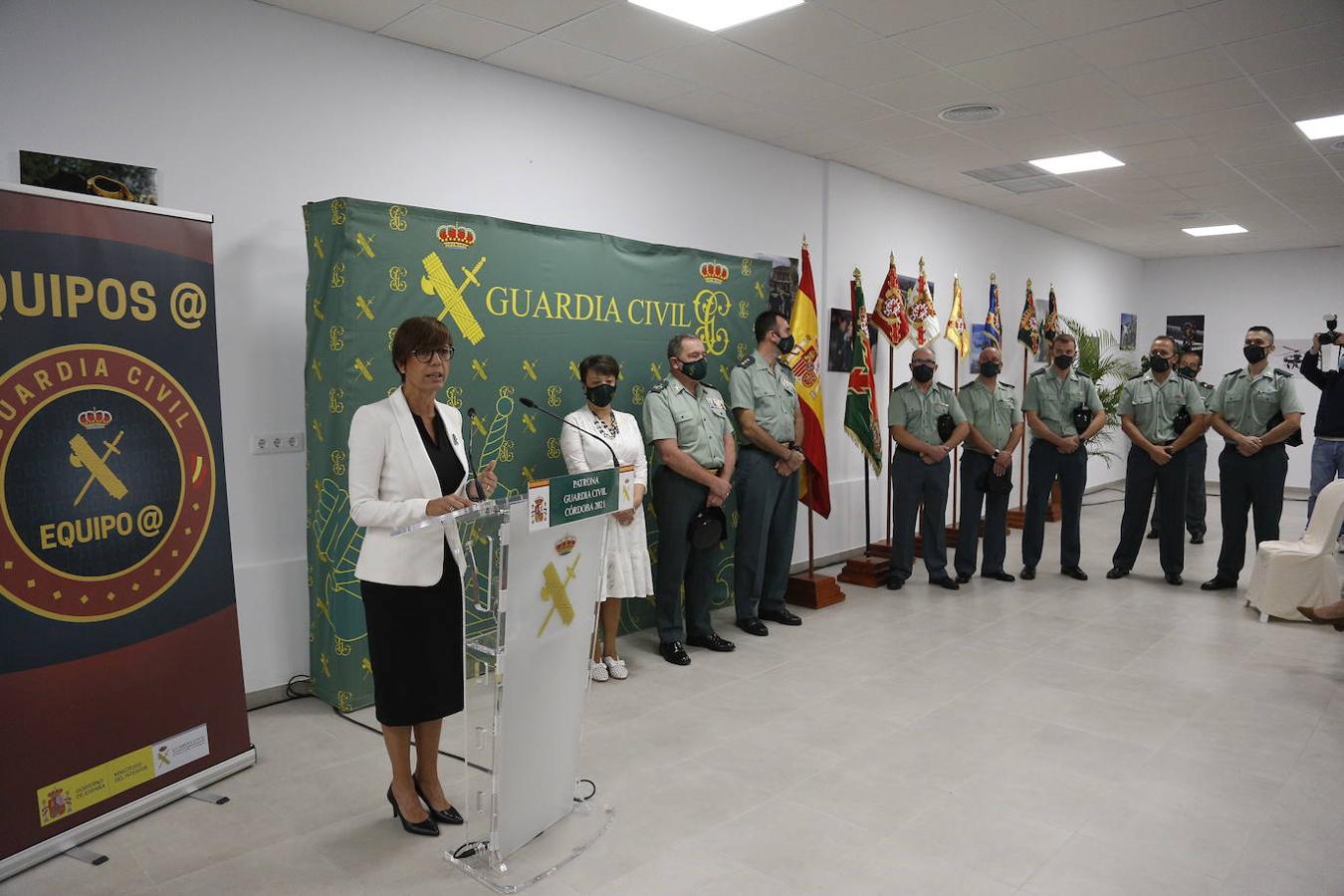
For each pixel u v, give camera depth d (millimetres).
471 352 3918
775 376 4863
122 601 2740
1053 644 4715
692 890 2412
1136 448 6133
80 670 2625
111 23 3236
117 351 2727
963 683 4105
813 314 5492
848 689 4020
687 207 5559
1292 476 11016
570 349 4316
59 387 2574
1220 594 5812
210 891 2385
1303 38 4121
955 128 5723
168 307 2881
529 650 2432
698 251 4902
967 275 8320
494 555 2732
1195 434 5887
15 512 2473
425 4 3678
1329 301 10719
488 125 4469
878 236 7176
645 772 3156
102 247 2686
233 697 3104
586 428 3980
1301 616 5129
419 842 2643
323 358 3602
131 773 2768
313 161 3824
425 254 3723
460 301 3857
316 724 3564
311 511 3760
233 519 3674
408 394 2582
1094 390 6230
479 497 2457
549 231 4184
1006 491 6125
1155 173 6969
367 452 2494
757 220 6066
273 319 3742
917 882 2459
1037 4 3754
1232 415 5867
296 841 2650
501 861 2461
